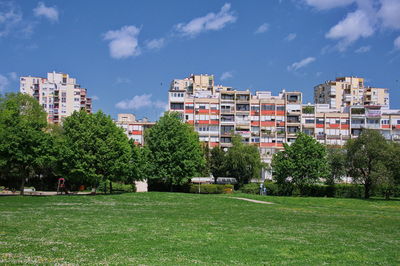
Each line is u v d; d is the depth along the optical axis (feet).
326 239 90.17
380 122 508.94
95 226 97.66
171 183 297.74
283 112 508.12
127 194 234.38
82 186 321.73
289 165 300.81
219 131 499.92
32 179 312.71
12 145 194.39
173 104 503.20
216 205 190.39
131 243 75.15
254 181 422.82
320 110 553.64
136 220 114.62
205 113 503.61
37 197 190.39
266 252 71.26
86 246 70.69
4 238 76.02
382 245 84.89
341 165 298.76
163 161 291.79
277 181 315.78
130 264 57.67
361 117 510.17
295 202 231.91
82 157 223.10
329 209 191.93
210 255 66.74
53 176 314.35
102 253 65.00
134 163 276.00
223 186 318.04
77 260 59.11
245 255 67.87
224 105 505.25
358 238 94.53
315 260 66.44
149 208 162.81
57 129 342.03
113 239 78.74
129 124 523.70
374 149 273.54
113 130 242.99
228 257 65.72
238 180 374.84
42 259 58.90
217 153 375.45
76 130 230.07
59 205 159.94
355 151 285.23
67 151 220.84
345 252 74.28
